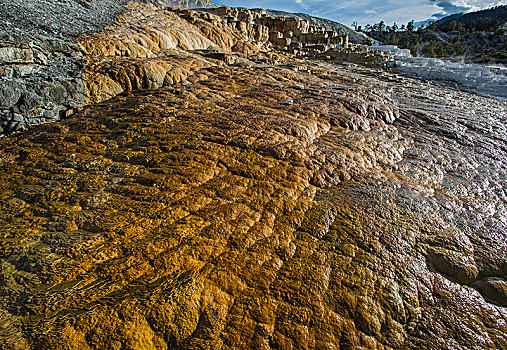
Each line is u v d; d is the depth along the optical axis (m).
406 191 5.08
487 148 7.47
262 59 15.73
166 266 3.24
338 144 6.33
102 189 4.53
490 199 5.41
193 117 6.87
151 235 3.64
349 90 10.59
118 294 2.92
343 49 28.77
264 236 3.85
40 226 3.86
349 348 2.88
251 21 30.78
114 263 3.24
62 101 7.42
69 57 8.53
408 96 12.64
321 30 38.00
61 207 4.17
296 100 8.55
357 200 4.68
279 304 3.09
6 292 2.96
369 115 8.43
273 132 6.18
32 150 5.74
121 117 6.93
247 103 8.20
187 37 15.17
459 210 4.82
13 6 9.54
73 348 2.48
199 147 5.48
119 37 11.05
